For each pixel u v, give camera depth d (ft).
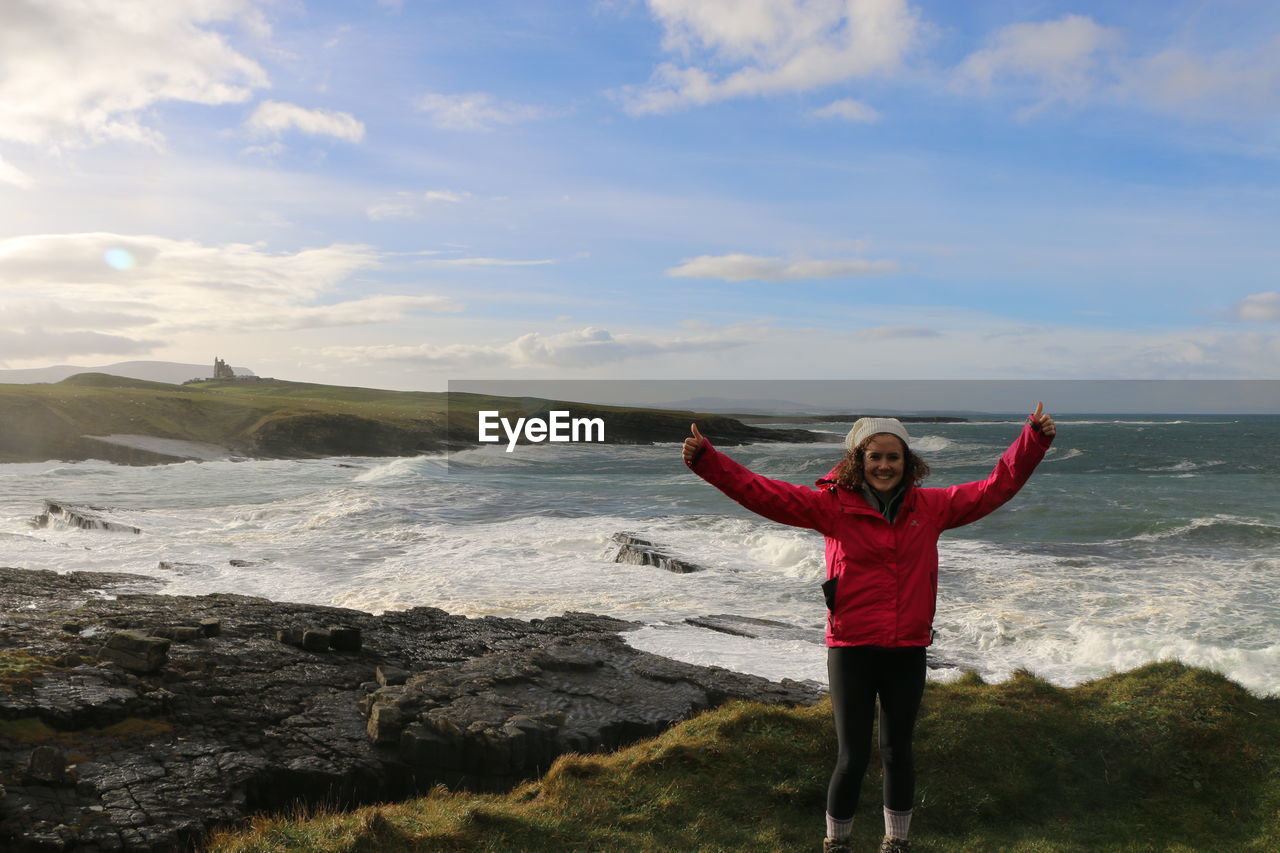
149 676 26.07
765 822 17.02
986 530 83.61
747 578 59.36
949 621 44.91
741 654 37.83
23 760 19.49
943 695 23.67
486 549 70.38
